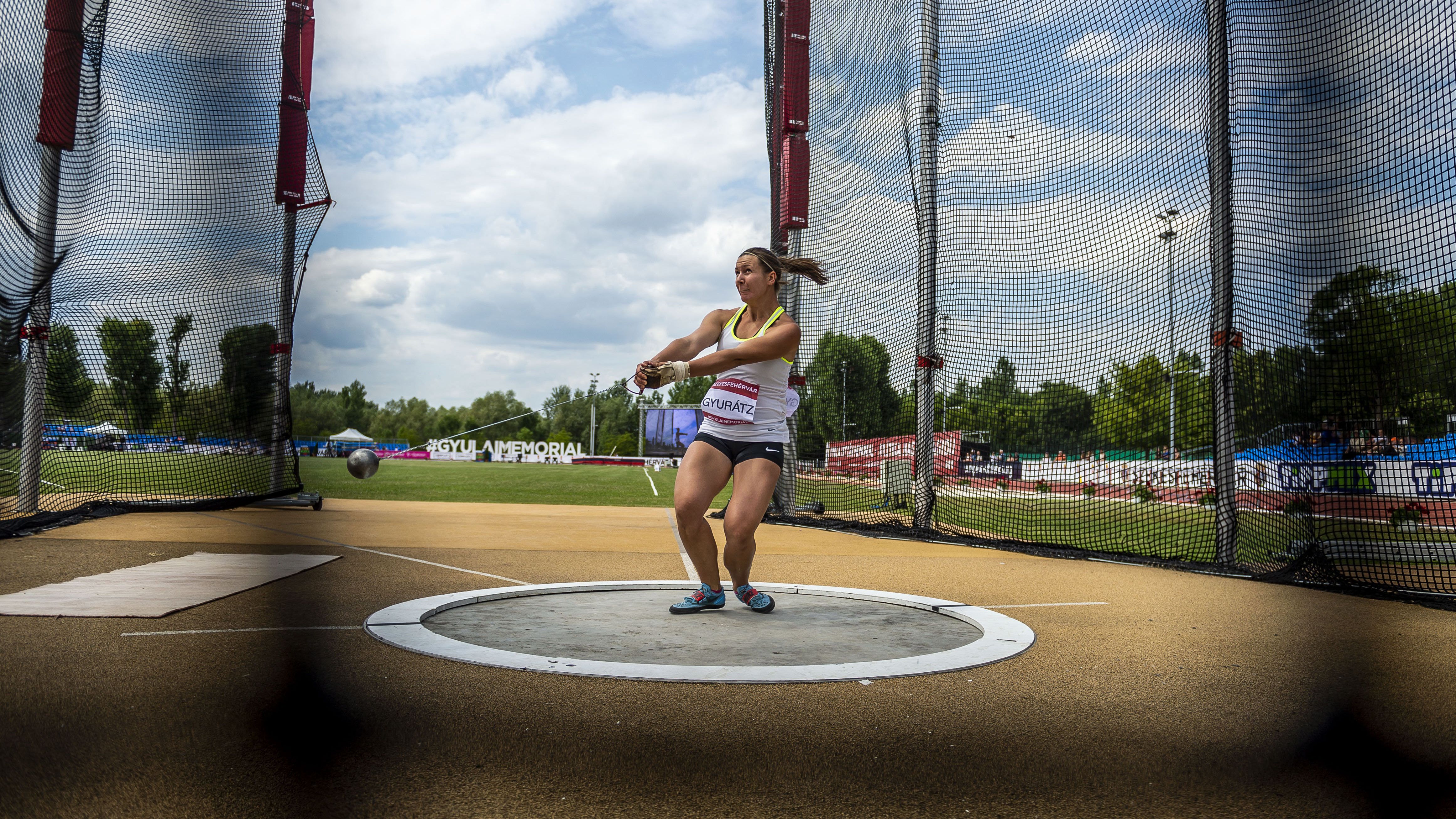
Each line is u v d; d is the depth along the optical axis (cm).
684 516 367
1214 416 617
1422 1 501
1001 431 1307
